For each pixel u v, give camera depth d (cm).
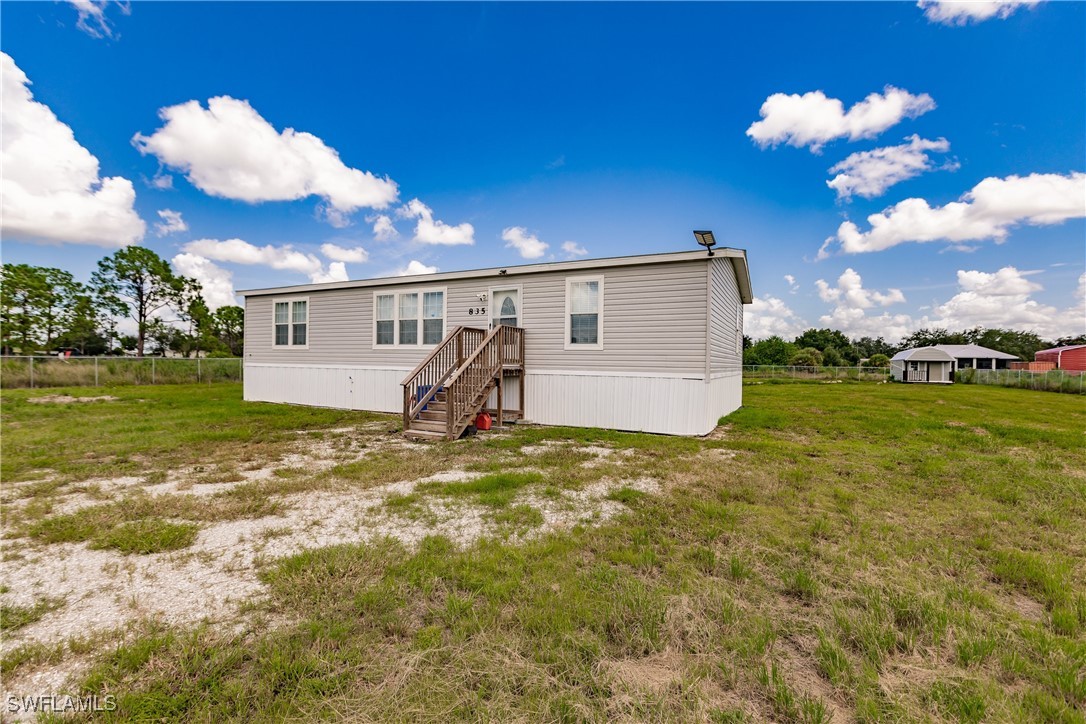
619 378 857
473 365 807
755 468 571
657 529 364
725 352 1037
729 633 223
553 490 466
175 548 325
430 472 547
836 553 320
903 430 895
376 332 1106
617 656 207
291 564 293
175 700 172
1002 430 870
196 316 3272
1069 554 329
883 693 182
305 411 1085
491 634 218
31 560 304
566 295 903
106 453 625
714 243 762
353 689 181
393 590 261
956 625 232
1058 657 204
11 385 1673
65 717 165
